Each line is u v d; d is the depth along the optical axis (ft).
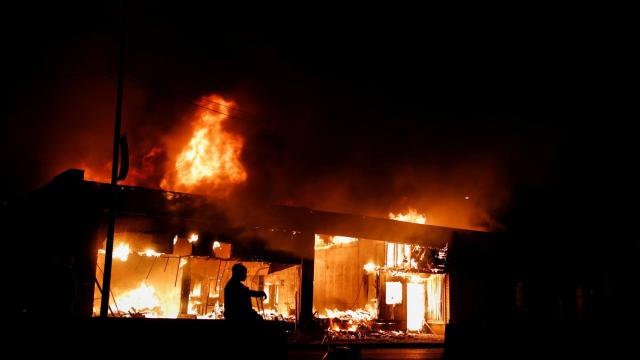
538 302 81.41
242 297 34.91
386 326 77.30
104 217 58.59
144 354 32.50
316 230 67.51
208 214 61.26
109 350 31.83
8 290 51.57
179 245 62.59
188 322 33.76
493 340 45.91
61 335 30.96
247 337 34.50
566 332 44.32
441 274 79.00
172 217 59.06
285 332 35.65
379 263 83.35
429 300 81.61
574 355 43.60
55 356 30.66
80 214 53.98
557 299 82.02
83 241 53.52
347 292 87.81
